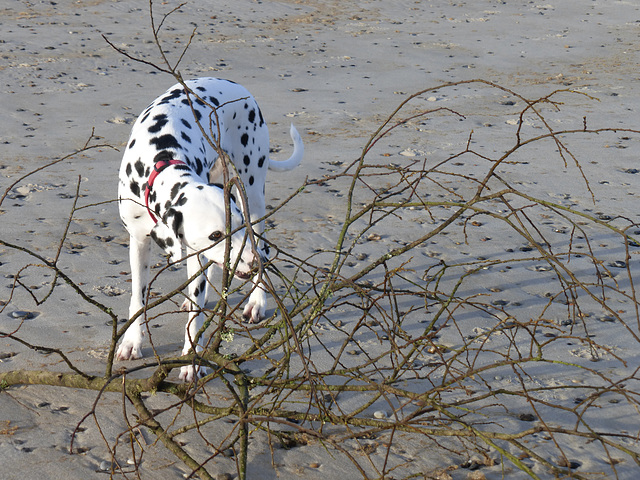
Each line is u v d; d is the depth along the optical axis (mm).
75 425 4355
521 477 3969
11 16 17969
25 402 4574
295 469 4012
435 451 4195
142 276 5332
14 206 8094
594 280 6750
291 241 7555
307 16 20062
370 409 4641
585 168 9906
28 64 14086
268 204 8586
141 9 19469
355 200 8781
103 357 5227
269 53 16141
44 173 9180
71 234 7453
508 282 6703
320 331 5730
